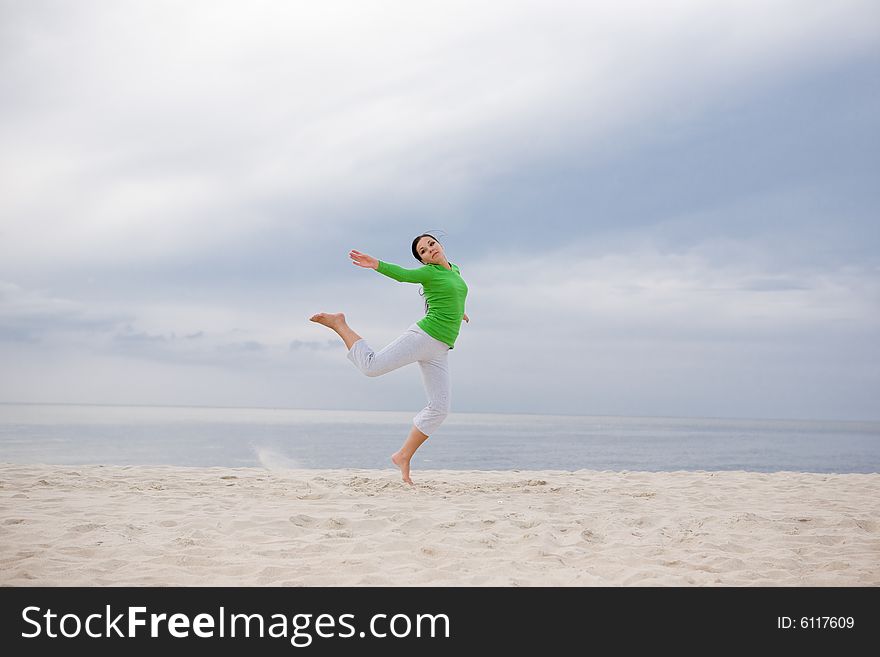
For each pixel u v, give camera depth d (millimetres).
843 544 3783
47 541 3508
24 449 15828
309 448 18109
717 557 3406
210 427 31500
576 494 5316
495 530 3975
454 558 3377
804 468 14656
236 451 16578
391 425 40062
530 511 4559
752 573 3197
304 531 3877
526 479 6375
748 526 4141
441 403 5637
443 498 5035
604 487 5820
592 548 3627
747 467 14477
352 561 3268
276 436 24078
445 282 5352
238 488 5383
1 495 4836
